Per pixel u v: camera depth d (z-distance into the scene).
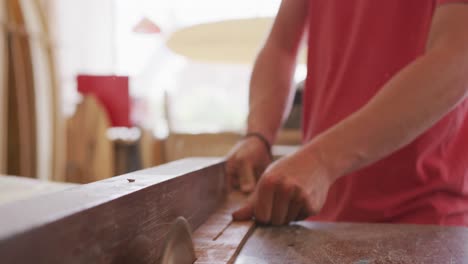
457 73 0.68
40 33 1.92
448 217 0.86
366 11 0.96
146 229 0.47
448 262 0.53
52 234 0.30
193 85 3.16
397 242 0.61
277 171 0.70
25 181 1.11
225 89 3.18
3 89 1.75
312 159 0.70
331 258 0.54
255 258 0.55
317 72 1.13
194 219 0.66
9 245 0.26
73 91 2.49
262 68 1.14
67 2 2.46
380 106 0.69
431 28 0.75
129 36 2.26
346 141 0.70
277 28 1.17
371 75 0.95
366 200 0.92
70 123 2.11
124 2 2.26
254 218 0.74
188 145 1.94
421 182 0.87
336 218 0.96
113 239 0.39
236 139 1.92
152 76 2.65
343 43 1.03
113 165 2.21
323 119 1.03
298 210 0.70
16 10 1.79
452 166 0.88
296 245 0.60
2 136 1.75
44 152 1.95
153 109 2.55
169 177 0.56
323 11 1.09
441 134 0.87
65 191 0.42
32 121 1.88
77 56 2.44
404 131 0.69
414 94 0.68
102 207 0.37
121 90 1.39
